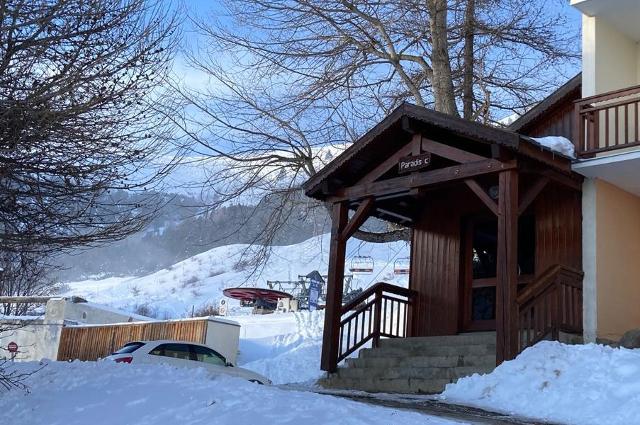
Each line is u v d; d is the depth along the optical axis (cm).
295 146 1894
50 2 638
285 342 2569
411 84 1839
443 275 1438
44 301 2639
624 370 862
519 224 1359
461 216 1440
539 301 1082
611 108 1213
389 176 1327
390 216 1518
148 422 673
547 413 837
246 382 866
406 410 830
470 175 1121
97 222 691
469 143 1229
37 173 656
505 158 1077
